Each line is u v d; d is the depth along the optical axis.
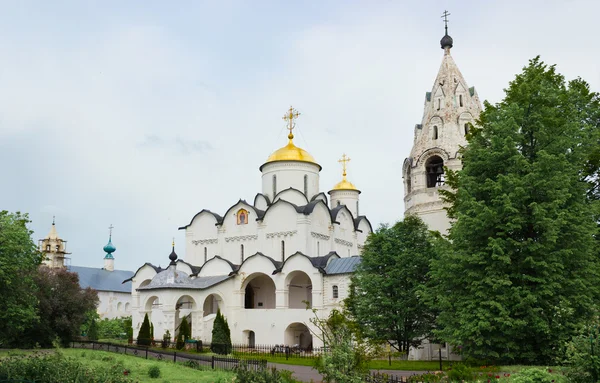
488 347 30.77
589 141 34.06
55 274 54.84
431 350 45.34
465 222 32.12
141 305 61.03
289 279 57.91
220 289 59.81
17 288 43.06
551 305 29.33
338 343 24.95
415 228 43.59
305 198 65.25
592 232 30.69
